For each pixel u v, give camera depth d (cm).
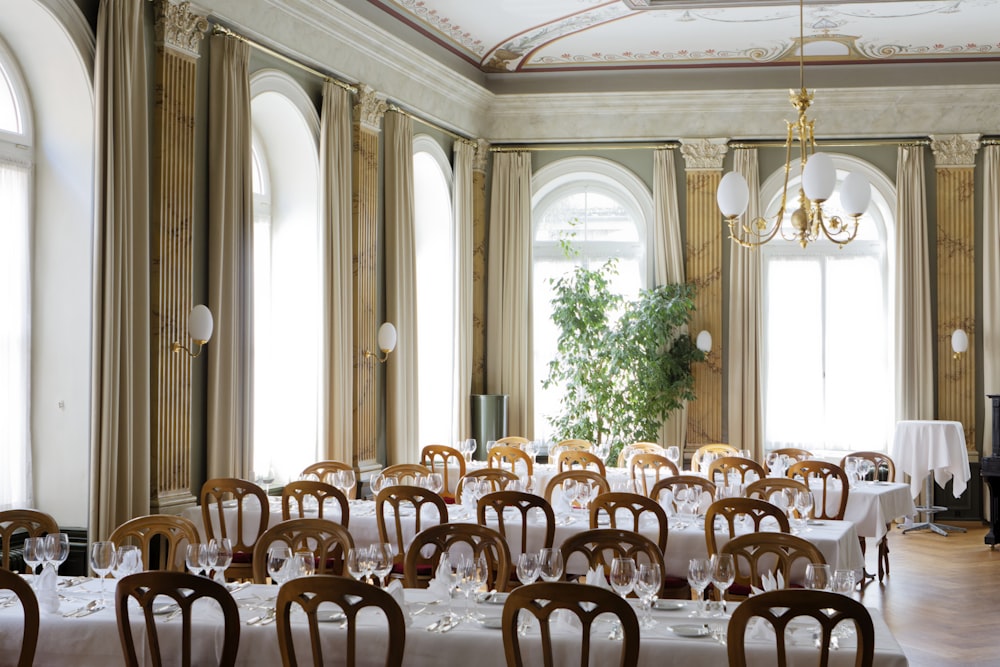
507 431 1139
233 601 347
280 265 882
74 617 381
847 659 336
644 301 1106
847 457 853
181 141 689
